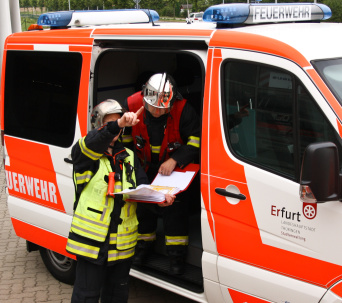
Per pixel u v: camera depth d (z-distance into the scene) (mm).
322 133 2766
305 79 2807
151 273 3758
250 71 3043
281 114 2924
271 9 3523
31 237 4566
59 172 4145
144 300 4348
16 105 4484
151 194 3207
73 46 3961
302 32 3170
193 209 4277
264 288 3047
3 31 13016
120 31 3654
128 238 3285
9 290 4613
